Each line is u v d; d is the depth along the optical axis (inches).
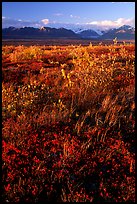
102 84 551.8
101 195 269.0
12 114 426.3
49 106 461.7
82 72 638.5
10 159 314.7
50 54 1019.3
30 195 274.5
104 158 329.1
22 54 973.8
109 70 617.0
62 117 414.6
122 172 306.2
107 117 406.3
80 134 374.9
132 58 787.4
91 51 1034.1
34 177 295.0
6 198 264.8
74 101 470.6
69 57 932.0
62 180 290.4
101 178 297.9
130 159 318.0
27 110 442.0
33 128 387.5
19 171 298.4
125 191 274.7
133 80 568.7
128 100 471.8
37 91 537.0
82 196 269.0
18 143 348.5
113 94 507.2
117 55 845.2
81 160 322.3
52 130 385.7
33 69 745.0
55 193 278.5
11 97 472.1
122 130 390.3
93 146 345.1
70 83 530.0
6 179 288.7
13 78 647.1
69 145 341.7
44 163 313.6
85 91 488.7
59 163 309.0
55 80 603.5
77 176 299.0
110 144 350.3
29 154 331.9
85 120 416.2
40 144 349.1
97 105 467.2
